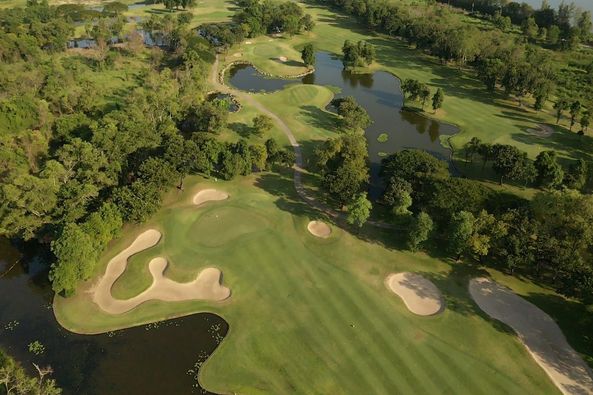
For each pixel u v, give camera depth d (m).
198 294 77.62
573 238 79.88
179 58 170.62
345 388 63.06
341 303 75.69
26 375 63.66
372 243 89.31
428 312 75.12
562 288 75.06
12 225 82.50
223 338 70.25
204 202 98.81
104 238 80.19
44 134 113.06
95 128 105.94
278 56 192.25
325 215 96.50
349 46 176.50
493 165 109.81
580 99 149.00
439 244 89.31
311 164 114.50
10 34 165.75
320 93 157.00
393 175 98.62
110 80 156.00
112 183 93.88
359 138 114.88
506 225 81.56
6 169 96.75
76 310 73.81
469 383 64.12
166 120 119.62
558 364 67.38
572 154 123.25
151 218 92.38
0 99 124.50
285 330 71.12
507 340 70.62
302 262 83.69
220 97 152.38
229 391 62.81
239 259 83.88
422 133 136.88
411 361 66.75
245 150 106.00
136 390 62.69
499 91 161.75
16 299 76.69
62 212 83.69
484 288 79.94
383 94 162.38
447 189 90.56
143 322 72.38
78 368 65.31
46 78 138.50
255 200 99.88
